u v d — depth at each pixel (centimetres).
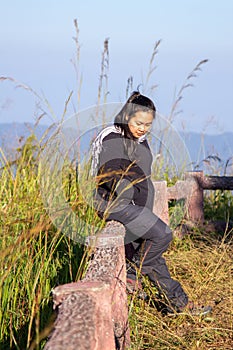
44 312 443
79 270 467
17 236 446
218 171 959
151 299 550
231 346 488
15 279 447
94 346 292
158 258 525
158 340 480
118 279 418
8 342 421
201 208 836
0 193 477
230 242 736
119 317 414
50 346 276
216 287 598
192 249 718
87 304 318
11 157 551
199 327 518
